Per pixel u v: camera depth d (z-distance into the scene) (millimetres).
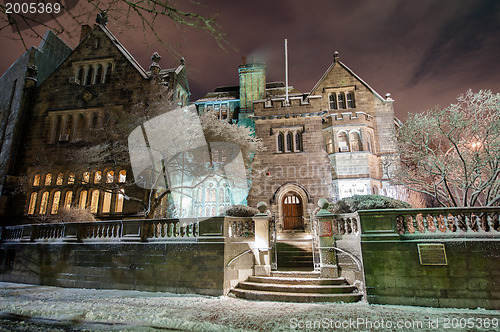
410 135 14773
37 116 20922
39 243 13094
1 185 19359
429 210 8570
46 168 18766
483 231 8102
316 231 10992
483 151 12945
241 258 10383
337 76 22250
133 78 20406
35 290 10812
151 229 11133
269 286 9188
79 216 15734
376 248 8586
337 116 20547
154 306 8008
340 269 9641
